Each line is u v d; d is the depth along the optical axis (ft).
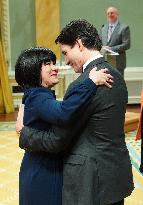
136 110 23.98
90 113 5.50
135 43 25.68
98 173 5.50
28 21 24.75
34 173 6.09
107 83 5.50
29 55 6.10
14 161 14.99
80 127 5.59
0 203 11.31
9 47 24.58
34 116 5.95
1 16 23.93
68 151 5.74
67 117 5.36
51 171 6.04
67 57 5.85
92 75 5.47
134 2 25.34
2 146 16.92
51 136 5.65
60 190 6.03
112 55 16.62
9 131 19.42
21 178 6.31
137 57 25.84
